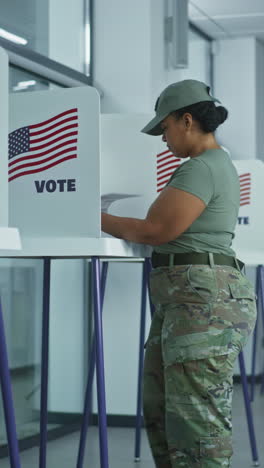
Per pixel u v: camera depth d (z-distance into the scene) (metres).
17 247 2.52
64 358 6.45
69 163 3.29
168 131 3.31
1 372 2.59
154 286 3.23
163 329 3.17
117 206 4.38
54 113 3.33
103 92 6.75
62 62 6.37
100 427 3.19
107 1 6.75
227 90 9.99
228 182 3.18
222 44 9.99
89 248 3.16
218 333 3.03
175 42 6.72
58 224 3.29
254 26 9.41
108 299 6.71
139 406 5.45
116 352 6.68
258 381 9.88
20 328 5.83
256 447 5.36
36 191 3.34
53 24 6.23
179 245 3.15
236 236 5.76
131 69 6.70
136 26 6.68
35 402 6.02
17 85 5.83
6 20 5.55
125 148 4.39
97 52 6.79
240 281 3.15
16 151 3.38
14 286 5.75
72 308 6.57
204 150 3.27
